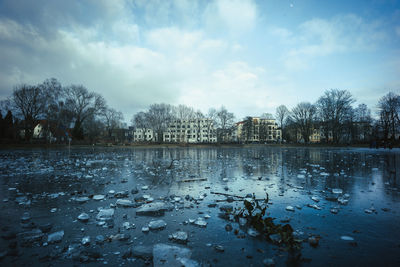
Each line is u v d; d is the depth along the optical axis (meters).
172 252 2.62
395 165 12.68
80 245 2.95
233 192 6.10
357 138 63.84
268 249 2.86
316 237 3.17
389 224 3.72
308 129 61.78
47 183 7.41
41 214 4.29
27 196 5.70
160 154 25.23
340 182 7.55
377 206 4.78
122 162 15.06
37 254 2.72
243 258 2.62
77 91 49.12
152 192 6.17
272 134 98.06
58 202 5.14
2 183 7.39
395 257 2.63
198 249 2.85
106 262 2.55
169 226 3.67
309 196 5.64
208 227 3.62
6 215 4.21
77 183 7.42
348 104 53.28
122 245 2.98
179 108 70.81
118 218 4.07
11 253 2.68
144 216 4.18
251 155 23.02
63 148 39.28
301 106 62.44
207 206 4.84
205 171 10.44
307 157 19.53
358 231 3.42
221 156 21.52
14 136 45.03
